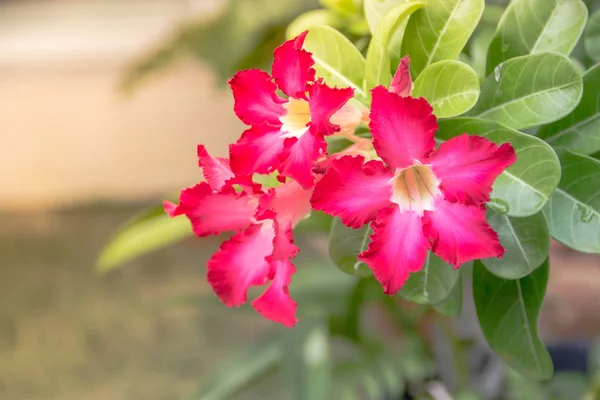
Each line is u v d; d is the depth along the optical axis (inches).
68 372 65.6
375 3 21.0
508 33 21.0
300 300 36.4
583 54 25.1
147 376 64.5
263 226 20.0
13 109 128.4
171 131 117.9
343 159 18.4
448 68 19.5
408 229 18.6
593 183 20.1
